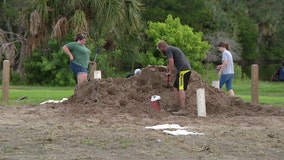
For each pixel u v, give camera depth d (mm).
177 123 22391
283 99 39062
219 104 26250
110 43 63719
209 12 87438
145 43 72062
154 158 15438
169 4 82625
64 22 51469
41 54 66625
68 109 25484
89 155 15602
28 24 54719
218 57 88438
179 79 25000
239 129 21219
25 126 21203
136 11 52750
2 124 21781
